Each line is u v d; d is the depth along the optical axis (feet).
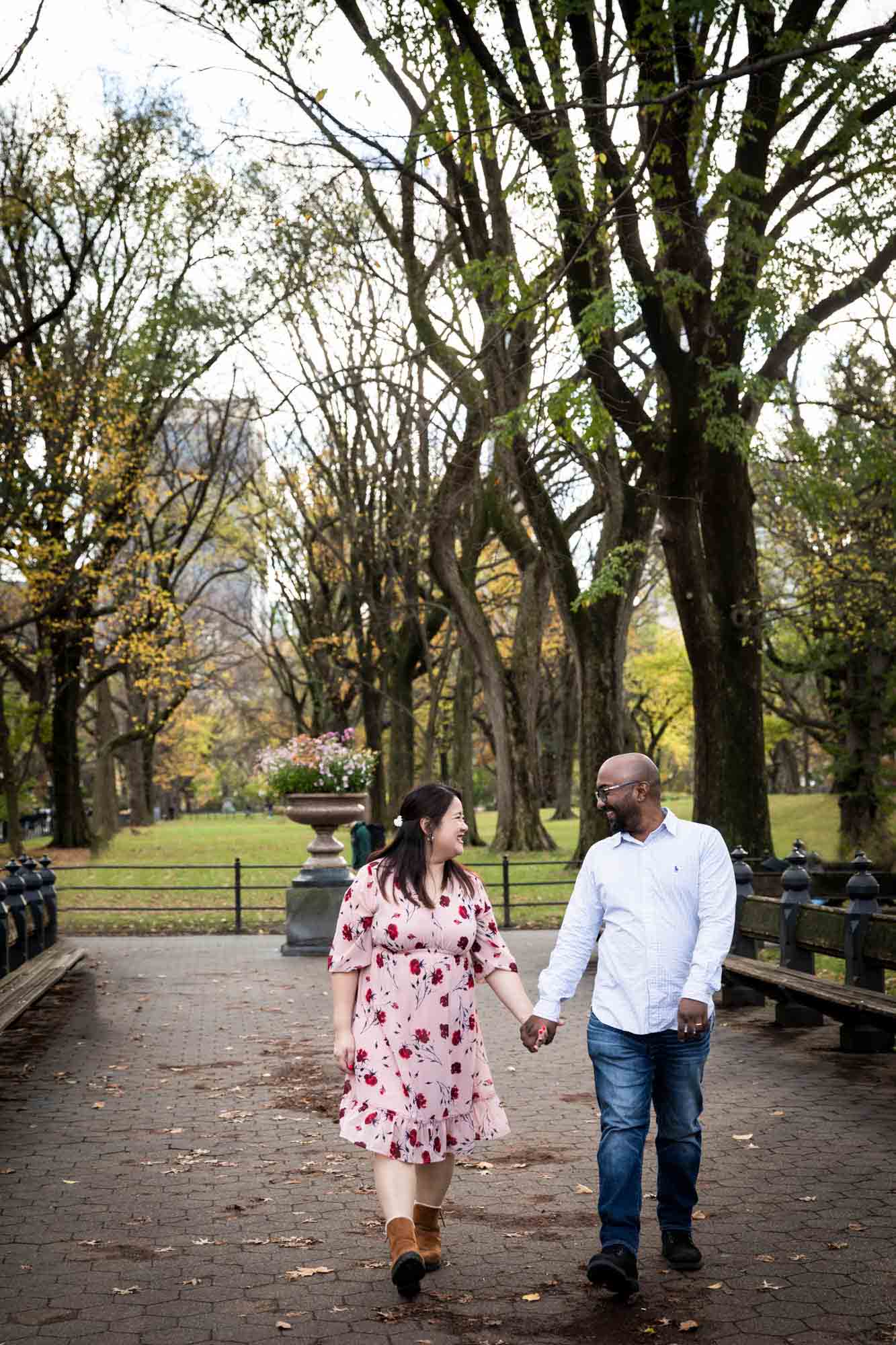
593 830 76.38
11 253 94.63
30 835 178.70
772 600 78.23
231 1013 36.68
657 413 62.03
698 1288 14.55
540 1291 14.60
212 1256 16.08
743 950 36.96
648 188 45.73
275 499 127.95
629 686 164.86
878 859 85.35
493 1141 21.88
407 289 80.12
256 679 220.64
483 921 15.38
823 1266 15.14
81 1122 23.73
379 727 127.85
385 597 110.73
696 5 38.04
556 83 43.65
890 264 52.54
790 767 178.19
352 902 15.01
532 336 60.18
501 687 107.65
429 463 98.99
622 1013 14.76
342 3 45.06
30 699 117.08
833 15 47.06
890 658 86.02
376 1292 14.67
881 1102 23.99
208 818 323.57
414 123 52.29
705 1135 21.83
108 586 108.68
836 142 46.44
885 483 53.78
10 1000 31.27
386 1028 14.66
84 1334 13.50
